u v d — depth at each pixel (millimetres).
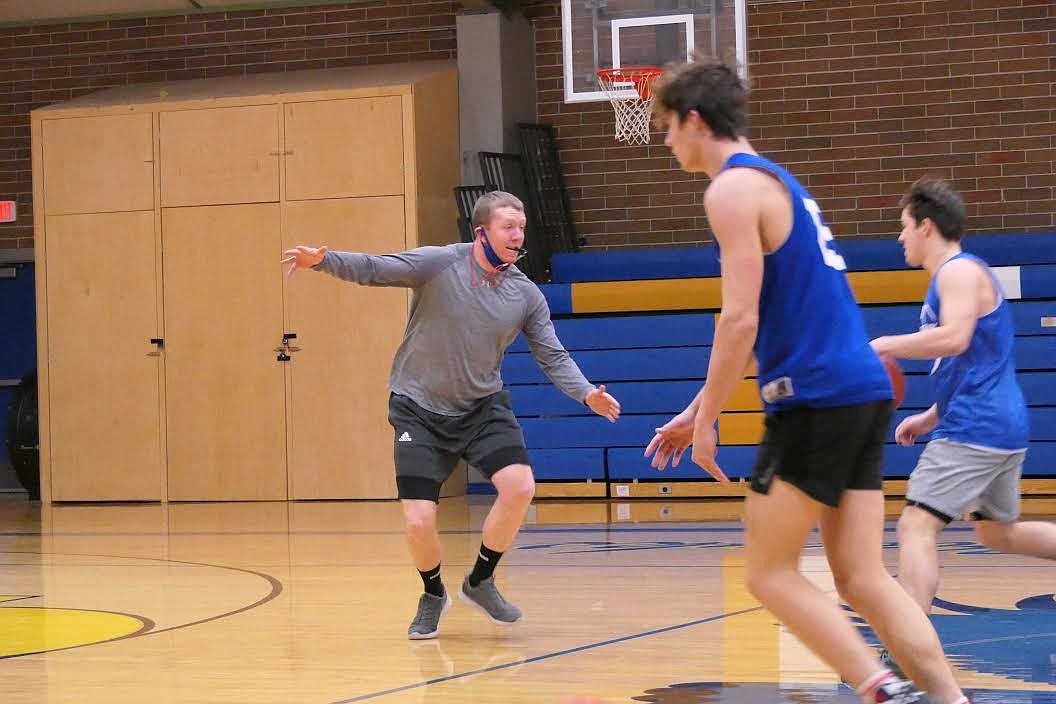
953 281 4805
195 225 14047
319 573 8094
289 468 13852
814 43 14141
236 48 15500
